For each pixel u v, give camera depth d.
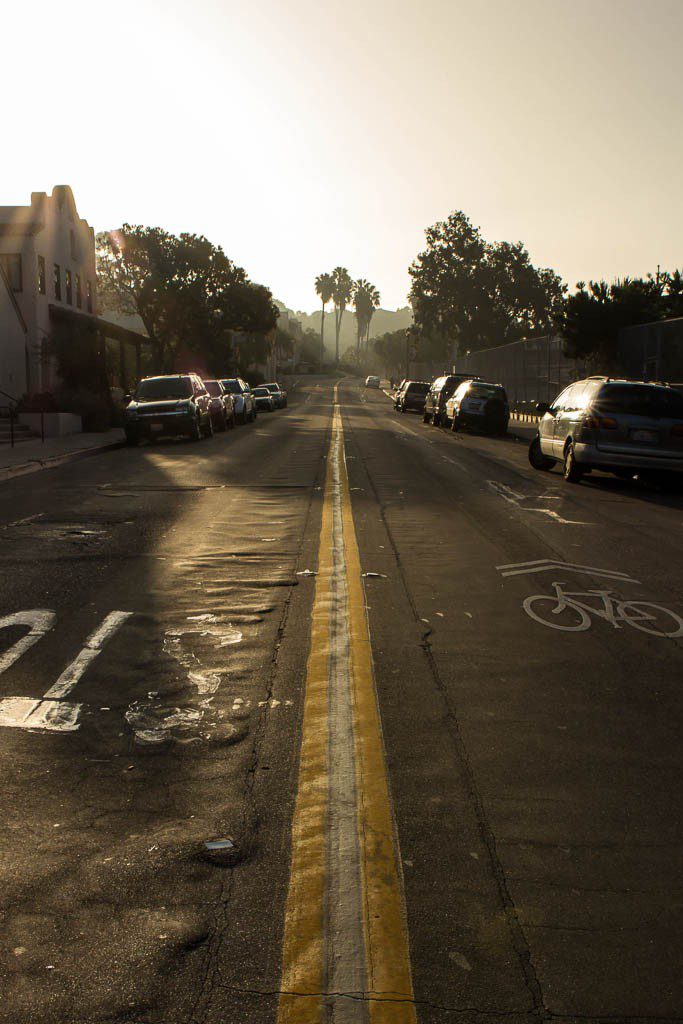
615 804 4.15
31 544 10.26
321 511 12.86
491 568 9.21
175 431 25.86
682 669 6.15
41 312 34.81
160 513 12.65
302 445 26.03
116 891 3.35
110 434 29.34
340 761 4.50
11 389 31.75
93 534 10.93
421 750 4.68
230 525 11.63
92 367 33.34
